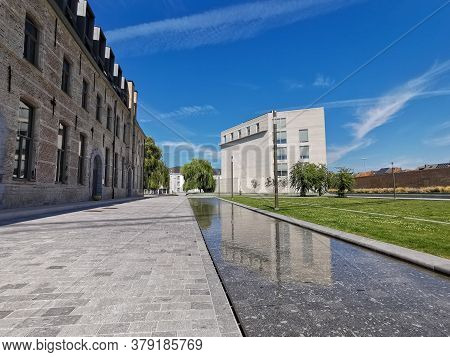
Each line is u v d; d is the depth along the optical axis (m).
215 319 2.27
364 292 2.96
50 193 12.84
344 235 6.08
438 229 6.70
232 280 3.35
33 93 11.39
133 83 30.50
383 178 41.34
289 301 2.71
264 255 4.65
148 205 17.11
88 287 2.92
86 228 7.00
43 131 12.18
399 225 7.44
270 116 53.66
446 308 2.56
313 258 4.45
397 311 2.50
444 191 32.19
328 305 2.62
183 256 4.30
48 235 5.95
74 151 15.42
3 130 9.60
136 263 3.88
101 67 20.80
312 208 14.03
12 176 10.08
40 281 3.07
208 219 10.39
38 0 11.70
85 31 17.41
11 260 3.93
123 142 26.81
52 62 12.95
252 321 2.29
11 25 9.98
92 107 18.19
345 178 33.19
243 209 15.57
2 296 2.65
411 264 4.08
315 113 50.81
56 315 2.28
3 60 9.58
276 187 13.98
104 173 21.38
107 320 2.21
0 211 9.02
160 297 2.70
